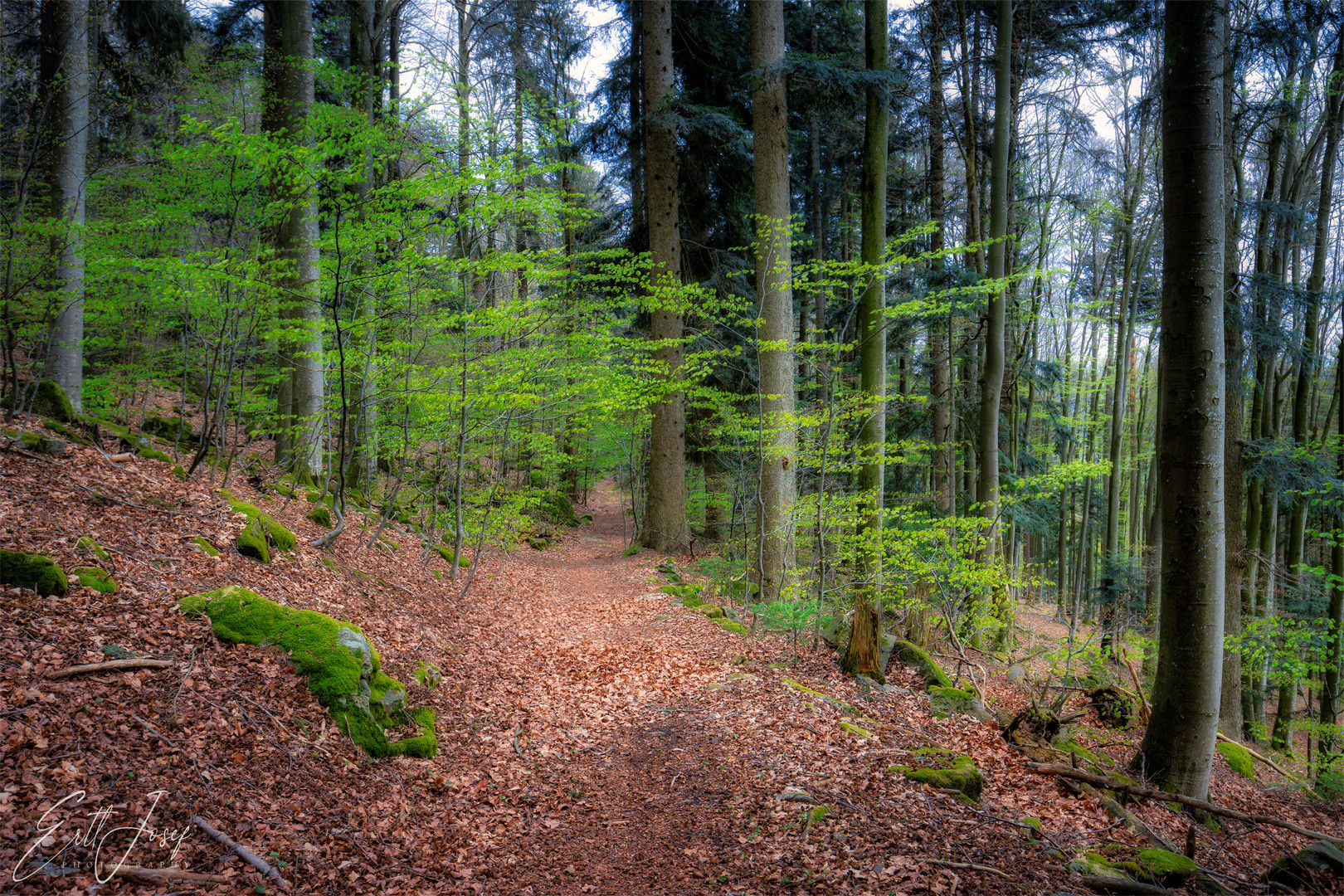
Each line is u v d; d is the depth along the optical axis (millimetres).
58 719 3553
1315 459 8906
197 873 3107
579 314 10398
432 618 8312
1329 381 15117
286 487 9867
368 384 9367
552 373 9820
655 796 5129
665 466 16297
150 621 4734
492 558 14031
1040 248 15195
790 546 11008
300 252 9523
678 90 16219
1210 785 7250
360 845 3805
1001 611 9133
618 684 7594
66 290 7633
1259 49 8664
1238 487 9258
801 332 19234
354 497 12023
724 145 15211
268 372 11062
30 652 3930
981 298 10586
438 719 5750
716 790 5137
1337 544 9125
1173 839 5367
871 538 8742
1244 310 9414
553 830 4605
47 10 8156
